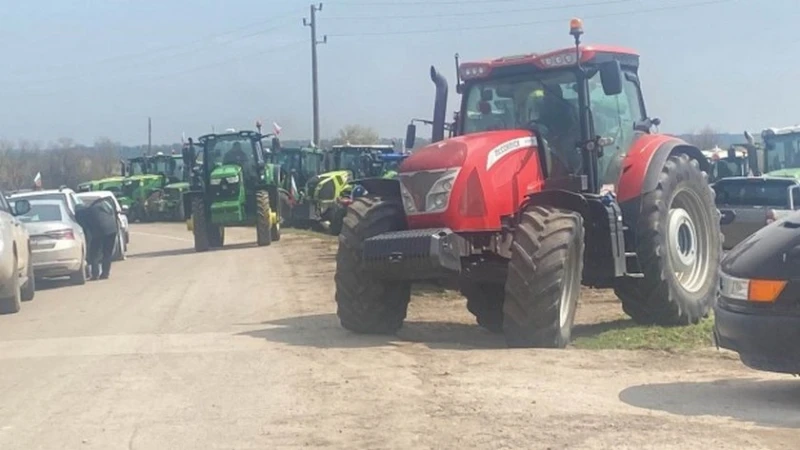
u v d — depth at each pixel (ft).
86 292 60.85
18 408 27.14
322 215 116.37
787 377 28.81
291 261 76.89
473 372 29.89
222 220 96.94
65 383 30.25
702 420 23.73
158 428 24.32
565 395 26.58
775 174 84.53
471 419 24.09
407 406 25.64
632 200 38.63
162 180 178.91
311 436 23.04
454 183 34.32
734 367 30.50
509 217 35.53
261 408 25.96
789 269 24.68
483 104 39.81
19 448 23.04
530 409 24.99
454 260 33.78
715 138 121.90
